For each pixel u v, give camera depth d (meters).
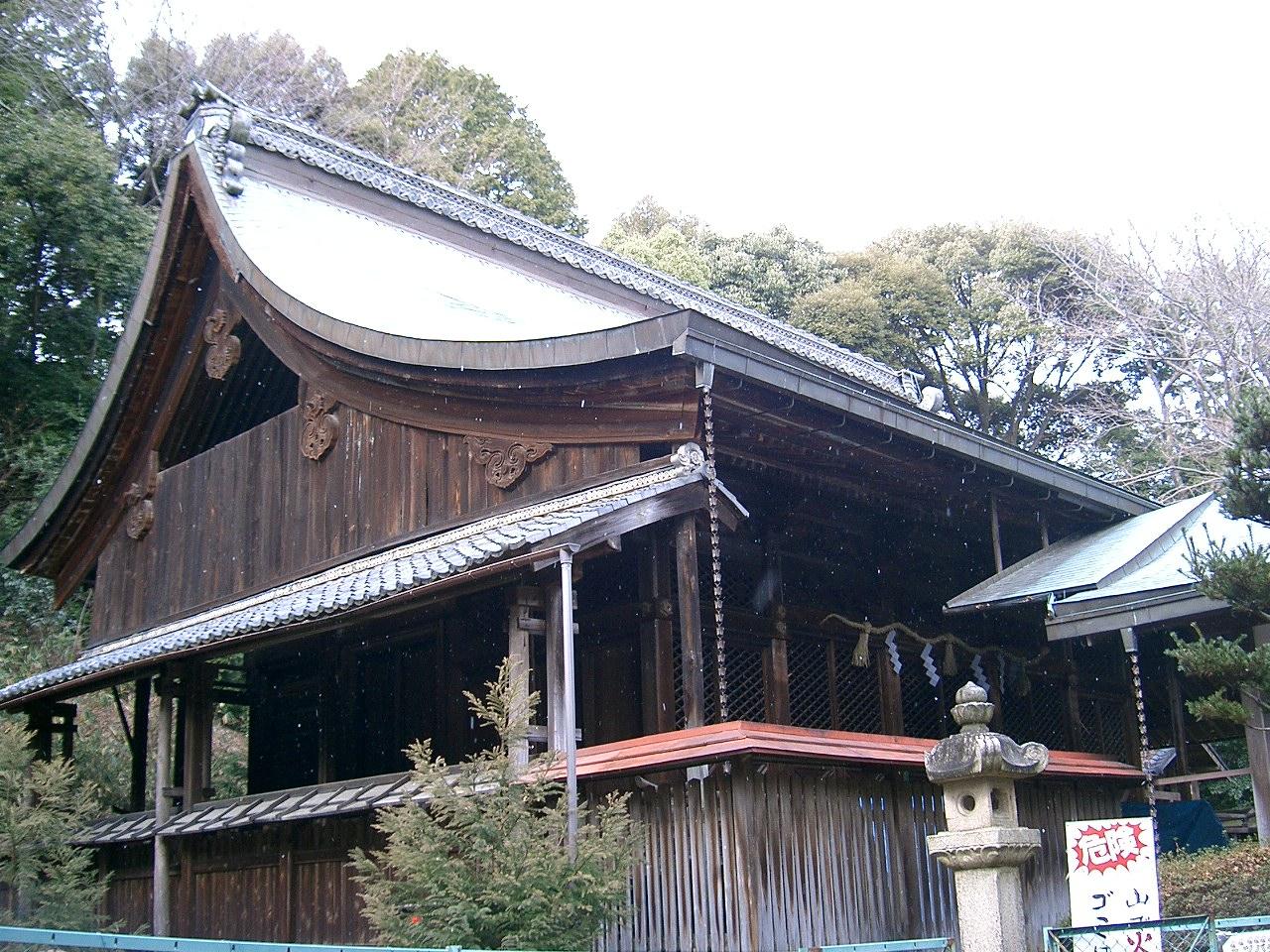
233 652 10.73
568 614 8.32
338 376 12.55
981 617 14.25
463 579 8.69
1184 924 6.96
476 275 16.62
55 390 22.61
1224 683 9.55
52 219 21.89
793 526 12.14
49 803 11.30
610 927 8.44
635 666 10.77
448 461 11.44
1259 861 9.66
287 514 12.91
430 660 12.23
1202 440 30.70
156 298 14.09
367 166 17.03
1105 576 11.45
